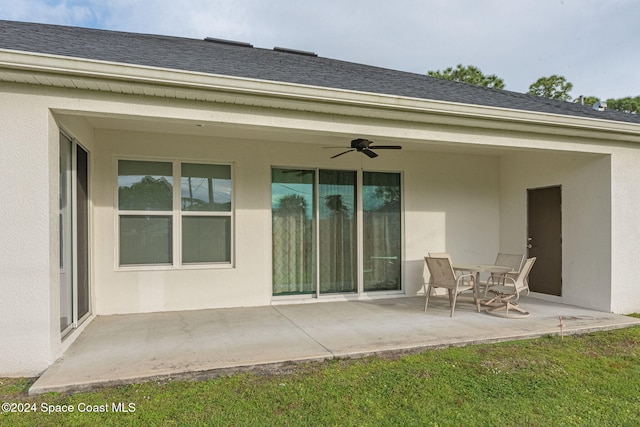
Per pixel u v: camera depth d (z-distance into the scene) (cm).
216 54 601
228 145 611
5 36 442
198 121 413
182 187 597
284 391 317
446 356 399
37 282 354
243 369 357
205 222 609
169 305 580
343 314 564
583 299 625
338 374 352
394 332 468
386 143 659
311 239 671
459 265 633
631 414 287
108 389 318
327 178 681
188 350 397
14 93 351
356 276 695
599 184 603
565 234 659
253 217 624
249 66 514
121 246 571
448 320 529
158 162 587
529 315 560
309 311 584
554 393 320
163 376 336
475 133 525
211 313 568
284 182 657
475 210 775
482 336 452
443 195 751
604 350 424
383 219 719
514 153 756
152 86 374
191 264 600
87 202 523
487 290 601
